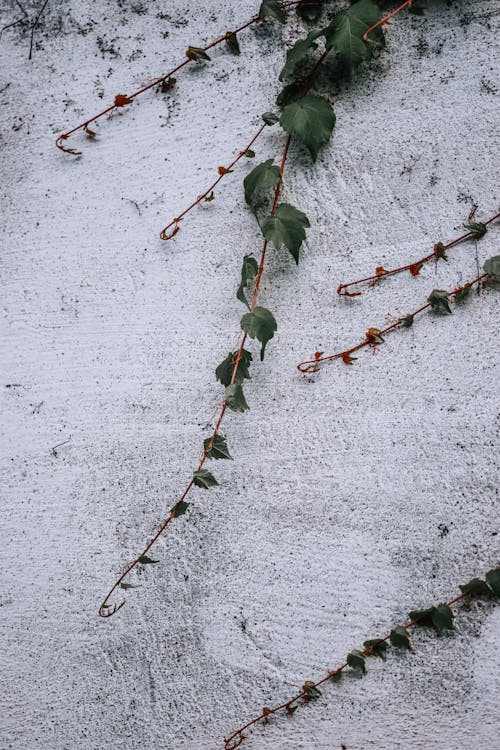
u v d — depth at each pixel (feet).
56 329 6.18
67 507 6.11
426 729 5.92
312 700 5.98
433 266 6.04
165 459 6.09
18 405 6.16
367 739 5.95
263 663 5.99
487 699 5.89
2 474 6.14
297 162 6.13
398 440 6.00
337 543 5.99
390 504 5.98
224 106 6.19
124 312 6.16
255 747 6.00
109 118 6.23
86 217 6.21
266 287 6.10
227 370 5.98
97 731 6.05
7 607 6.10
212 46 6.20
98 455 6.12
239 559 6.03
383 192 6.08
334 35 6.01
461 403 5.98
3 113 6.27
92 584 6.08
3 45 6.27
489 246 6.02
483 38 6.10
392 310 6.05
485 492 5.94
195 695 6.01
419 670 5.93
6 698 6.08
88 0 6.27
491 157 6.05
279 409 6.05
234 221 6.14
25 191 6.24
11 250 6.23
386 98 6.12
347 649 5.97
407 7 6.13
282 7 6.16
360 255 6.07
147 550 6.03
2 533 6.12
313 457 6.03
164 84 6.22
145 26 6.25
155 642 6.04
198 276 6.14
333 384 6.04
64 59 6.27
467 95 6.09
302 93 6.13
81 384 6.15
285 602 6.00
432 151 6.08
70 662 6.07
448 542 5.95
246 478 6.04
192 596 6.04
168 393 6.11
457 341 6.01
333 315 6.07
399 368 6.02
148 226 6.18
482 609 5.91
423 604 5.94
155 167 6.20
